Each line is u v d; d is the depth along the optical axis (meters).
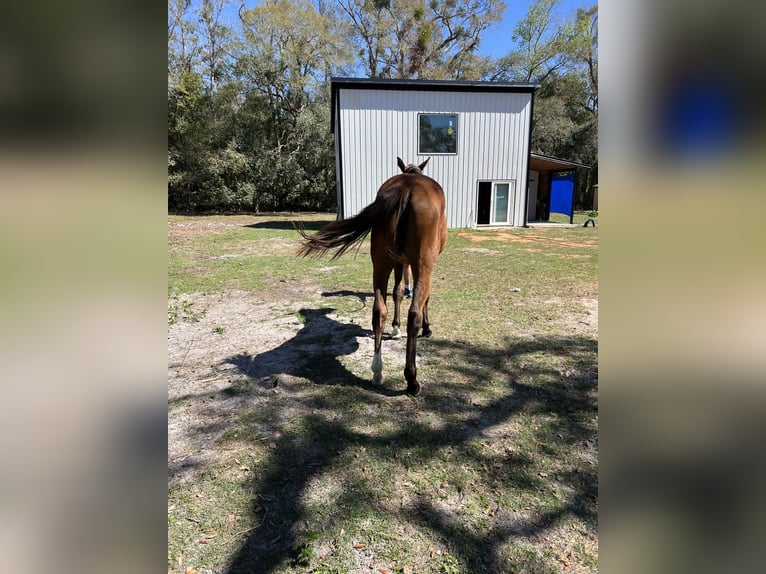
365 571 1.59
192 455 2.29
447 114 12.66
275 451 2.31
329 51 22.84
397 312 3.95
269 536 1.75
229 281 6.38
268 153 22.03
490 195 13.59
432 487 2.03
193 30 20.22
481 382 3.09
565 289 5.74
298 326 4.36
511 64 27.89
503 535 1.75
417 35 26.86
